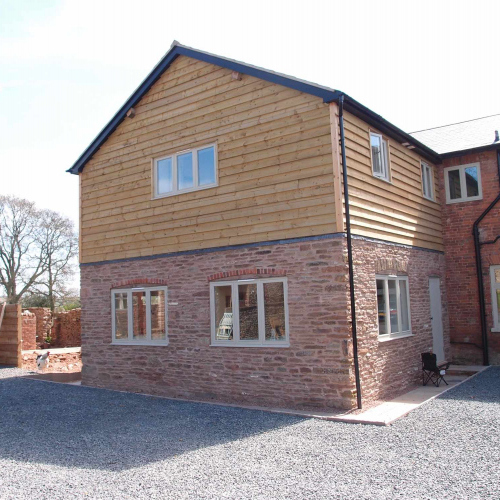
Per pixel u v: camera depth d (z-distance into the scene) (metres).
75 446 7.61
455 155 14.70
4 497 5.66
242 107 11.12
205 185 11.59
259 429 8.27
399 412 8.95
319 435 7.78
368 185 10.77
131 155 13.12
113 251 13.23
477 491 5.32
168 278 12.05
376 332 10.48
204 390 11.27
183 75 12.26
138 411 9.99
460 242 14.85
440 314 14.26
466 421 8.16
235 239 10.95
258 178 10.71
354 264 9.91
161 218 12.32
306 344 9.84
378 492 5.41
